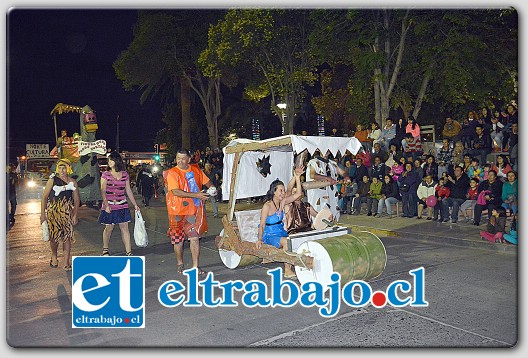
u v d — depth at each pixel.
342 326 5.43
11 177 14.28
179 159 7.62
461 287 6.77
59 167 8.14
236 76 28.02
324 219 7.24
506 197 10.42
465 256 8.68
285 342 5.01
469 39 16.44
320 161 7.59
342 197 14.41
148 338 5.21
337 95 27.61
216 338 5.17
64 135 19.48
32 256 9.48
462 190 11.76
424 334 5.14
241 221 7.74
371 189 13.67
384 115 18.73
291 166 8.60
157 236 11.86
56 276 7.79
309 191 7.59
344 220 13.20
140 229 8.84
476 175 12.10
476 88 17.83
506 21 17.41
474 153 14.29
